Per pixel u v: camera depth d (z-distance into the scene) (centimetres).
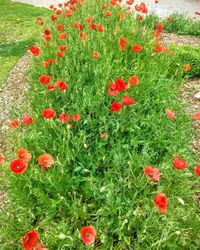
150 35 537
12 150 404
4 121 466
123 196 284
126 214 259
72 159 309
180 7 1127
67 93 393
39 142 323
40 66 471
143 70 438
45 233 263
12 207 299
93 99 365
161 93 396
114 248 261
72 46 484
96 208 285
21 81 565
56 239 253
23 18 919
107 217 273
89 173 311
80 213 272
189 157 344
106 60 431
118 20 600
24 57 659
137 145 325
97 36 498
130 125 341
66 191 287
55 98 398
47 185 286
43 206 282
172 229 258
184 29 783
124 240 263
